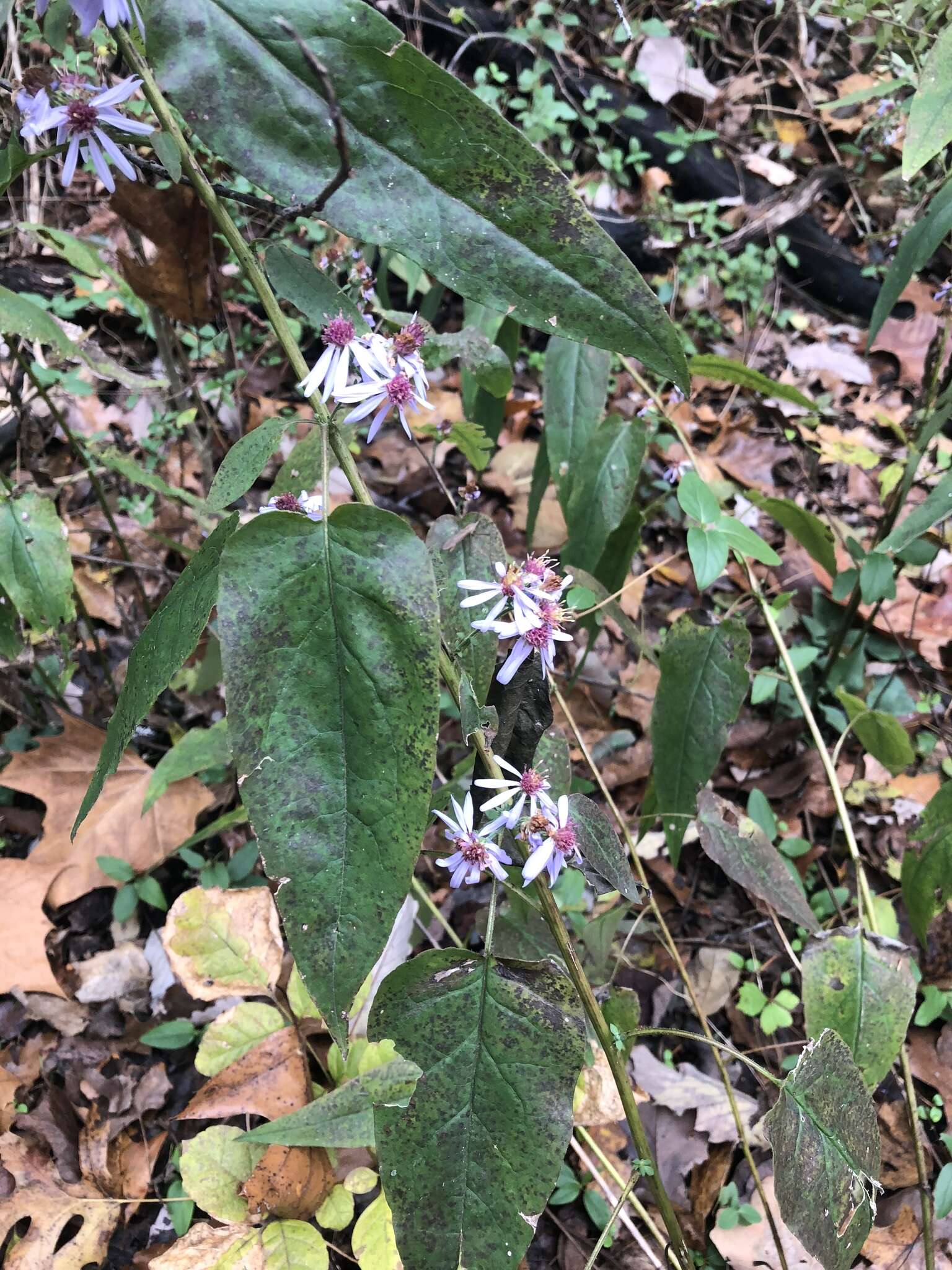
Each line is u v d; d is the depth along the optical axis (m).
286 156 0.18
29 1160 0.37
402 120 0.17
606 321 0.19
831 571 0.49
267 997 0.43
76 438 0.49
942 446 0.79
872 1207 0.26
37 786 0.46
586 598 0.37
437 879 0.49
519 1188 0.21
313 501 0.29
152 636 0.19
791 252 0.95
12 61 0.42
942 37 0.28
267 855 0.16
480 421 0.47
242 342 0.69
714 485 0.71
